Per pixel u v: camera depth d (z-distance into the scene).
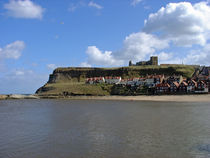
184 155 20.14
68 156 20.62
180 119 40.69
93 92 178.00
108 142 25.20
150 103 90.69
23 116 53.84
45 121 43.88
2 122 43.53
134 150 21.88
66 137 28.39
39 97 177.12
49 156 20.75
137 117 45.38
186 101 98.06
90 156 20.44
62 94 185.88
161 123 36.72
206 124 34.78
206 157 19.58
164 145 23.34
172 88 136.12
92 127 34.94
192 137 26.44
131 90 164.12
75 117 48.38
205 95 111.12
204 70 159.25
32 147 23.92
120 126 34.97
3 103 117.00
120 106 77.94
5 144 25.41
